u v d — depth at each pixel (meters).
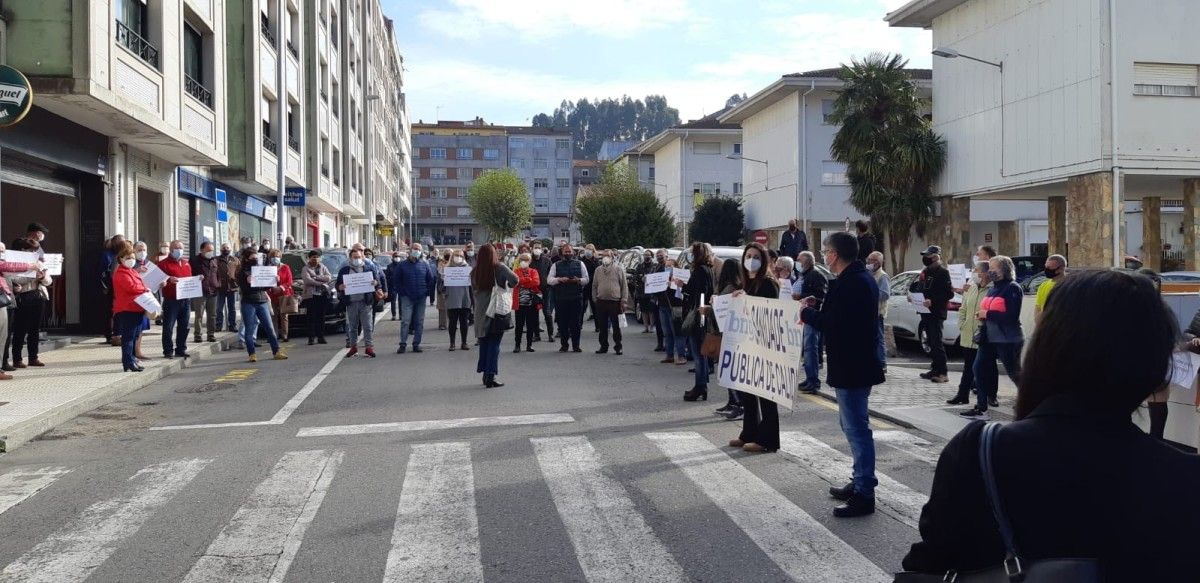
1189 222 23.14
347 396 11.18
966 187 26.89
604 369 13.71
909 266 32.72
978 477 1.78
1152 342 1.75
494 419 9.50
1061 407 1.78
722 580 4.83
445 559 5.16
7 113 9.89
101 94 14.34
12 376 12.19
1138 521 1.66
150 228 20.95
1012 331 9.40
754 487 6.73
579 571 4.96
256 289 15.08
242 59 25.09
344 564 5.09
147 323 14.69
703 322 10.65
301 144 33.00
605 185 55.78
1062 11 22.62
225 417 9.88
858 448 6.07
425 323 23.19
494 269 11.75
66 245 17.50
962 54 25.00
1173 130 21.75
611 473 7.14
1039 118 23.61
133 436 8.92
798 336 7.27
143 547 5.44
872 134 29.42
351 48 46.12
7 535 5.71
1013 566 1.70
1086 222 22.06
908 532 5.66
